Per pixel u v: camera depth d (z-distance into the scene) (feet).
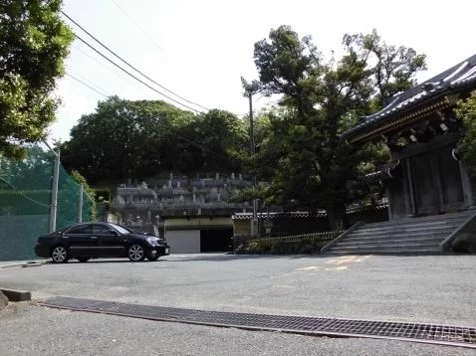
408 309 16.24
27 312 18.99
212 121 235.40
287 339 13.12
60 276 33.01
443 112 56.34
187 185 207.92
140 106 253.85
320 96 82.69
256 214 101.60
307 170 76.79
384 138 69.87
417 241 48.65
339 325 14.43
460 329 13.21
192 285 25.81
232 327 14.84
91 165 241.55
